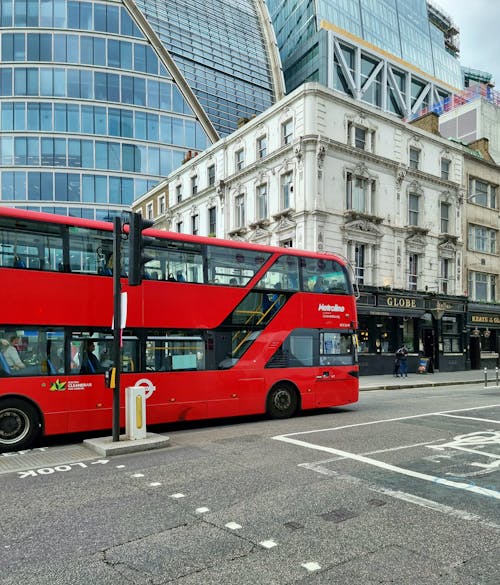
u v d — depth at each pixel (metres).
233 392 11.38
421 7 103.50
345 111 25.30
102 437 9.38
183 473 6.99
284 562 4.18
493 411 12.99
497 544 4.54
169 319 10.62
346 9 81.75
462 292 31.22
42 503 5.78
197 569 4.07
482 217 33.34
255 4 79.56
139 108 54.16
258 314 12.02
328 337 13.25
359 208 25.94
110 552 4.41
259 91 68.75
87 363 9.66
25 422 8.95
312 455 7.98
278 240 25.44
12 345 8.97
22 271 9.12
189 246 11.13
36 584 3.86
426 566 4.10
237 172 28.61
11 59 50.75
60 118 51.00
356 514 5.31
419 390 20.62
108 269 10.05
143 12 60.81
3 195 49.44
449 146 30.89
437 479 6.59
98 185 51.53
